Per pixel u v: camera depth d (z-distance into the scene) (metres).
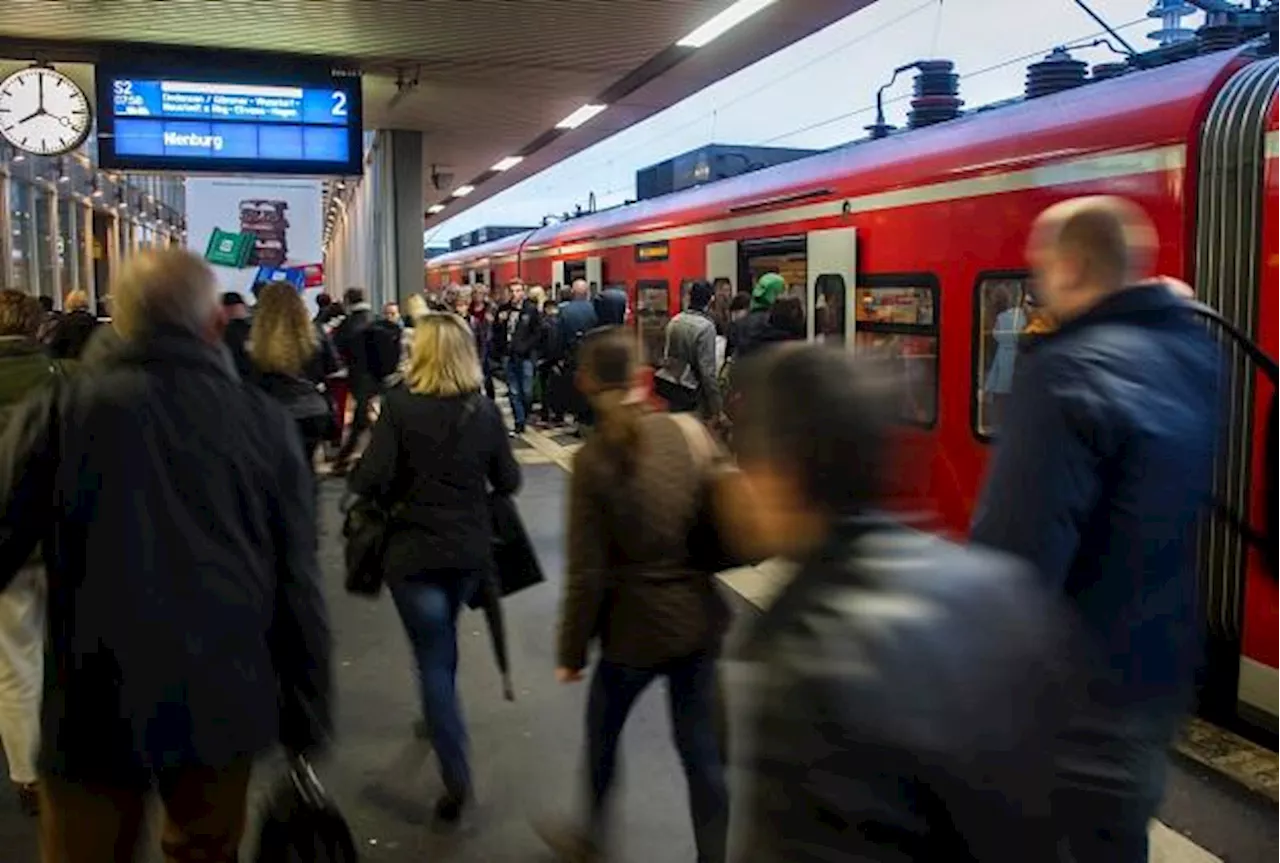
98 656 2.65
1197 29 6.79
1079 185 6.05
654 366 11.39
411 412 4.21
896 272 7.85
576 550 3.45
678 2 9.30
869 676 1.36
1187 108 5.38
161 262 2.88
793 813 1.38
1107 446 2.50
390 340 10.84
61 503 2.71
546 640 6.43
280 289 7.47
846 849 1.35
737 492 3.33
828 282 8.82
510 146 18.34
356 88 11.73
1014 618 1.45
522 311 14.51
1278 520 4.44
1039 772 1.38
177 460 2.74
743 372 1.68
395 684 5.72
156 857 3.84
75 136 11.11
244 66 11.40
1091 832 1.62
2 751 4.85
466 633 6.58
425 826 4.20
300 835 2.96
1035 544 2.50
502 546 4.52
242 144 11.49
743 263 10.81
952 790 1.33
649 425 3.47
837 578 1.49
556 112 14.67
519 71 12.06
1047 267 2.74
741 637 1.56
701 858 3.48
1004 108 7.32
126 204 32.97
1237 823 4.18
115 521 2.68
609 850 3.69
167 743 2.64
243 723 2.73
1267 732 4.98
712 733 3.50
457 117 15.11
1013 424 2.62
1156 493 2.53
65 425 2.73
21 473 2.71
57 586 2.72
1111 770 2.02
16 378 4.05
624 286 14.90
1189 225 5.33
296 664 2.94
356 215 24.92
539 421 16.20
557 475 11.69
